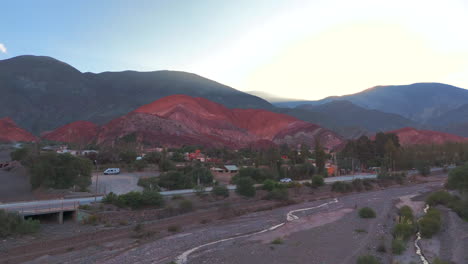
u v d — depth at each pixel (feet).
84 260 93.35
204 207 165.78
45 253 98.53
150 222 139.85
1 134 577.02
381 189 264.72
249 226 137.39
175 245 108.37
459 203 172.55
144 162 292.61
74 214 137.18
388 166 376.07
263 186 213.87
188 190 202.80
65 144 506.89
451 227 135.95
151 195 154.71
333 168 347.15
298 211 173.06
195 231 128.67
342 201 205.67
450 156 444.96
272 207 181.47
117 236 117.80
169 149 444.14
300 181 267.18
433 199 193.77
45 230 120.06
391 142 404.57
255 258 94.27
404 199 215.51
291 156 350.84
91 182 202.69
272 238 117.19
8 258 93.66
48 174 181.16
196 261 91.97
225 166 314.14
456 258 98.37
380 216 157.38
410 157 394.73
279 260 92.79
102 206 144.36
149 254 98.63
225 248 104.17
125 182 220.02
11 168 263.90
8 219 112.88
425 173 351.87
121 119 583.17
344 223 142.51
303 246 106.73
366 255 93.09
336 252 100.83
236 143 638.53
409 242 115.03
